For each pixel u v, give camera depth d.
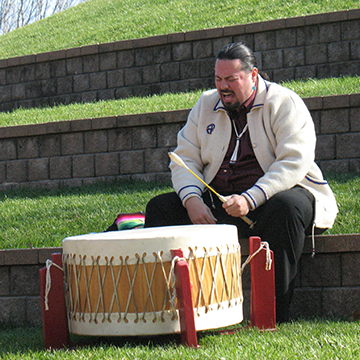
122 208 8.17
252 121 5.98
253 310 5.02
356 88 10.40
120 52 15.20
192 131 6.32
